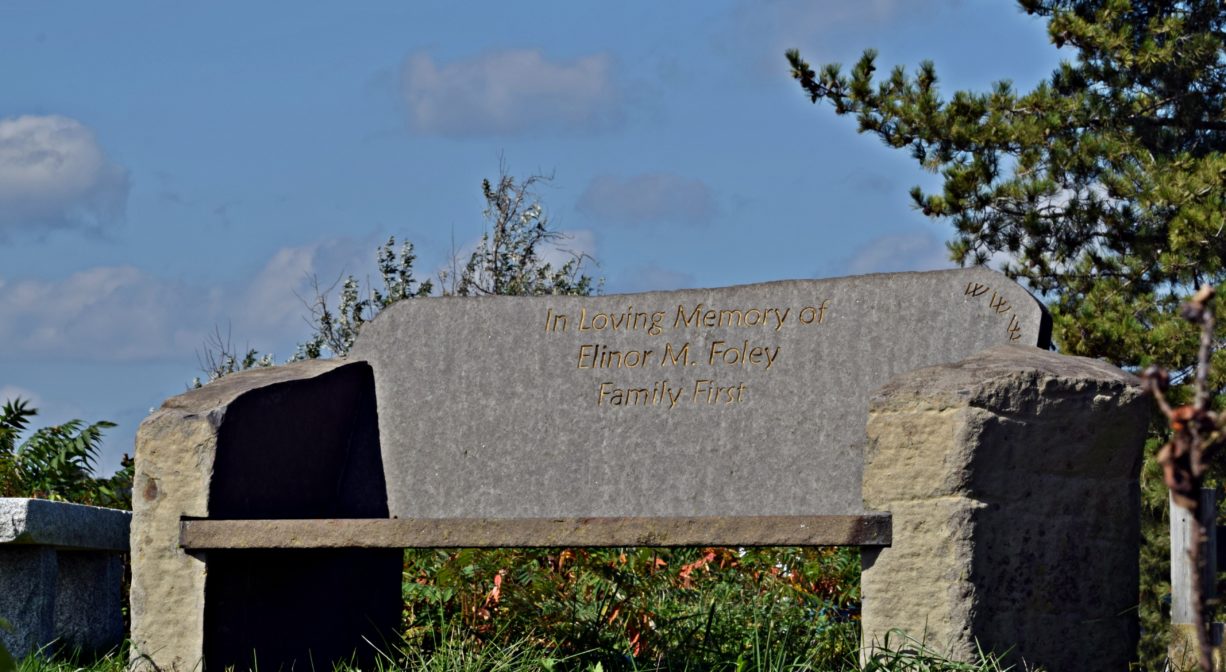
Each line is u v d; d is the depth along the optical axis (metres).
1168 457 2.01
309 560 6.19
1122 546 4.86
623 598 7.48
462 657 5.65
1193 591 2.03
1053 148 11.99
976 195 12.16
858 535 4.76
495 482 6.04
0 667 1.90
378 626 6.73
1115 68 12.21
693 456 5.80
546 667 5.46
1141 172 11.70
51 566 6.18
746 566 8.26
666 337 5.98
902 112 12.23
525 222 14.80
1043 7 12.41
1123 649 4.82
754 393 5.79
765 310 5.88
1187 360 11.20
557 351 6.12
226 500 5.52
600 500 5.87
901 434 4.79
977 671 4.46
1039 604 4.71
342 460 6.25
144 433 5.57
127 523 6.96
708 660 5.75
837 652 6.23
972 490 4.66
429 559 8.09
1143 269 12.12
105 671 5.89
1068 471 4.79
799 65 12.44
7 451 8.03
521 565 7.59
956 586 4.61
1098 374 4.88
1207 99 12.31
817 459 5.62
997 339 5.50
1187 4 12.48
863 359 5.68
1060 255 12.44
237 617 5.65
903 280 5.71
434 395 6.23
